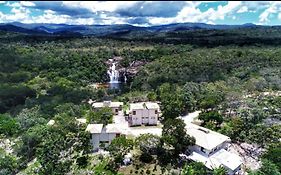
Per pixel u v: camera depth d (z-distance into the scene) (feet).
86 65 624.18
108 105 363.15
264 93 404.77
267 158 224.53
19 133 315.78
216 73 491.31
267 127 277.03
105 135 256.32
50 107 384.27
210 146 231.50
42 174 213.25
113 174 215.72
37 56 610.65
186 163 222.69
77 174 213.25
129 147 234.99
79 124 277.44
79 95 453.17
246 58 540.93
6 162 241.35
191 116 341.41
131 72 606.96
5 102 426.51
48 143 232.94
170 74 504.02
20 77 520.83
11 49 628.28
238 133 275.39
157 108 320.50
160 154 237.66
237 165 222.69
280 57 526.57
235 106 342.64
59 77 541.75
